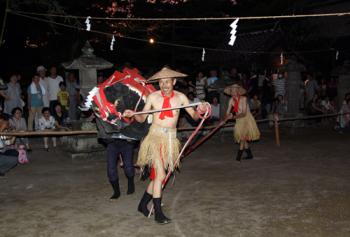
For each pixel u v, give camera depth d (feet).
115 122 18.35
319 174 22.81
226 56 73.00
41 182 21.97
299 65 43.16
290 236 14.15
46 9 46.78
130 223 15.64
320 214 16.33
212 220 15.79
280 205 17.49
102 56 62.85
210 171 23.85
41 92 34.45
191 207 17.38
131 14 59.47
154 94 16.29
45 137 30.91
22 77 58.59
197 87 41.68
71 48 55.31
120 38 61.11
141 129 18.92
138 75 20.03
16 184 21.63
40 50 58.70
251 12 72.95
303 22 68.49
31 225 15.58
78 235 14.53
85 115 29.14
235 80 39.19
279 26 69.00
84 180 22.29
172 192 19.63
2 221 16.05
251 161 26.58
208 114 16.15
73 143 28.48
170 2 62.28
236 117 25.99
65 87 36.27
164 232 14.67
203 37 67.46
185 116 34.01
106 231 14.87
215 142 34.47
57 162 27.12
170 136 15.81
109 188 20.62
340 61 67.26
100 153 28.76
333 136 37.06
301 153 29.01
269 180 21.67
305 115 44.04
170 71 15.90
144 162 15.88
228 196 18.88
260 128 42.24
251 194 19.15
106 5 55.72
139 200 18.56
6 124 26.02
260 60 69.31
